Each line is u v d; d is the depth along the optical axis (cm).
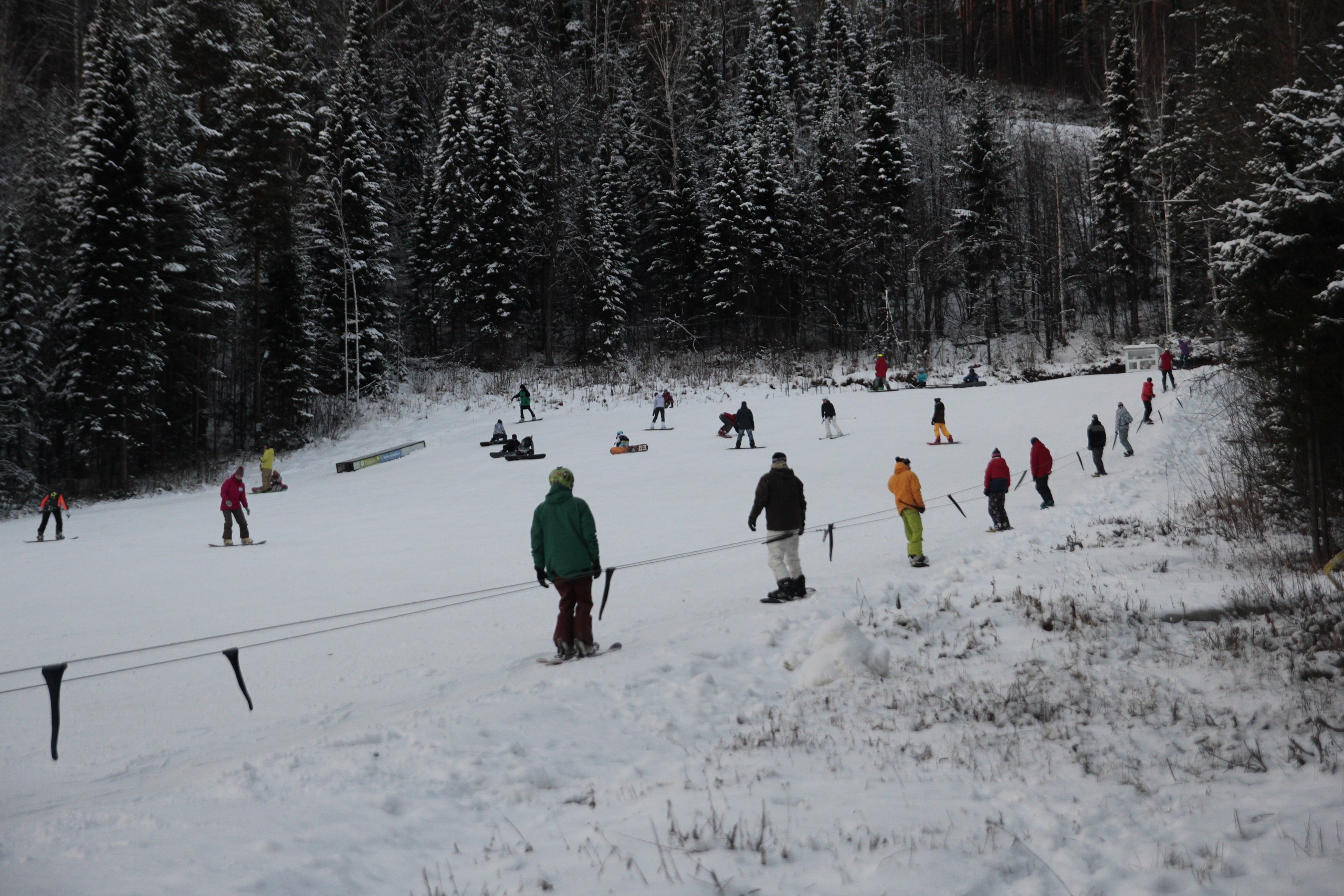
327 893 352
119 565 1534
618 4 7162
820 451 2667
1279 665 693
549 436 3425
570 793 481
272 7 4259
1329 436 983
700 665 745
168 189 3534
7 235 3372
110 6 3688
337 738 545
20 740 649
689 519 1775
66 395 3152
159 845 387
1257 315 986
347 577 1327
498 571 1334
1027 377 4328
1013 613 898
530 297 5112
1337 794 446
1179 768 507
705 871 363
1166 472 1870
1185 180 3850
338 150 4462
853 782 491
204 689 779
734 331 5200
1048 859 381
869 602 968
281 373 3872
